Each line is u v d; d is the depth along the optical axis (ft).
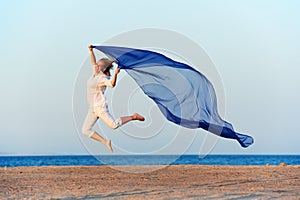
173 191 36.32
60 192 36.01
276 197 33.86
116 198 33.22
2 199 33.32
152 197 33.55
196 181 42.52
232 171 51.11
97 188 38.04
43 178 44.68
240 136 30.09
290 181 42.86
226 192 35.88
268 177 45.83
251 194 34.99
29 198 33.53
